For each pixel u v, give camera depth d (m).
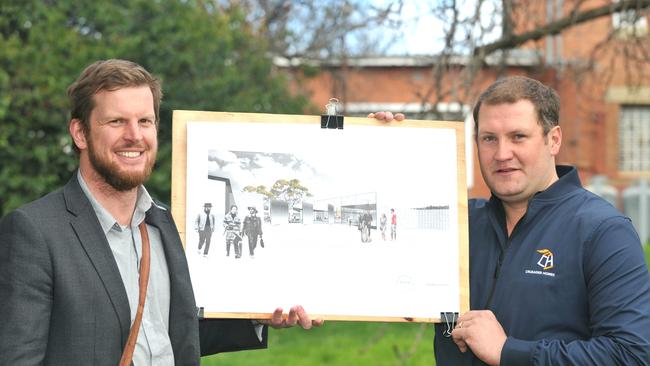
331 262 3.36
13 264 2.67
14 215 2.74
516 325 3.13
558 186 3.21
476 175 15.20
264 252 3.34
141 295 2.85
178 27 9.36
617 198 17.11
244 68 10.39
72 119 2.94
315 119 3.44
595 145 16.92
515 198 3.25
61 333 2.68
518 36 8.32
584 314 3.06
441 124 3.49
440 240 3.41
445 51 7.53
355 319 3.34
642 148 17.47
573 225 3.11
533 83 3.25
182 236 3.29
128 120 2.87
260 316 3.30
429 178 3.45
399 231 3.41
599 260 3.00
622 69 16.80
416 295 3.37
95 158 2.86
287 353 8.29
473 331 3.11
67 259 2.72
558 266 3.09
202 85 9.27
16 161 8.57
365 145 3.45
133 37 9.07
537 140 3.19
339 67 11.97
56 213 2.79
